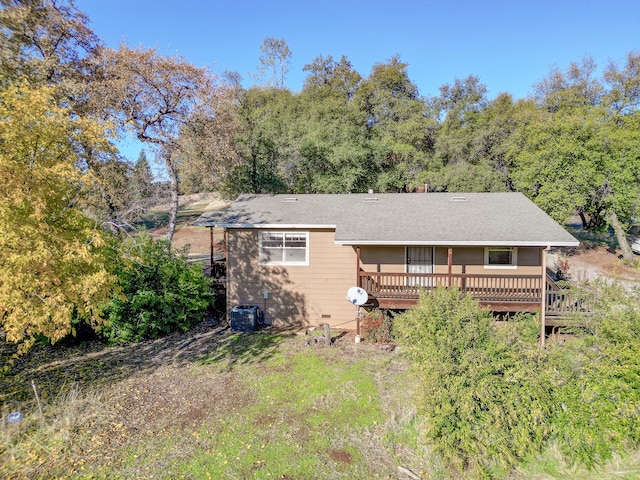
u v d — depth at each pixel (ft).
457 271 39.70
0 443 18.78
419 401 19.84
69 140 22.54
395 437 19.95
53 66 56.39
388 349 33.04
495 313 37.50
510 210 40.78
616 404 18.39
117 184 62.75
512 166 81.41
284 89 128.57
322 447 19.13
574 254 77.15
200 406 23.26
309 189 84.07
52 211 21.36
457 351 20.02
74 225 22.35
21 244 19.02
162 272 37.93
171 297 36.91
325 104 98.78
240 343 35.24
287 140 84.99
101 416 21.81
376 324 35.55
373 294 37.09
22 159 19.99
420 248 39.96
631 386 18.47
